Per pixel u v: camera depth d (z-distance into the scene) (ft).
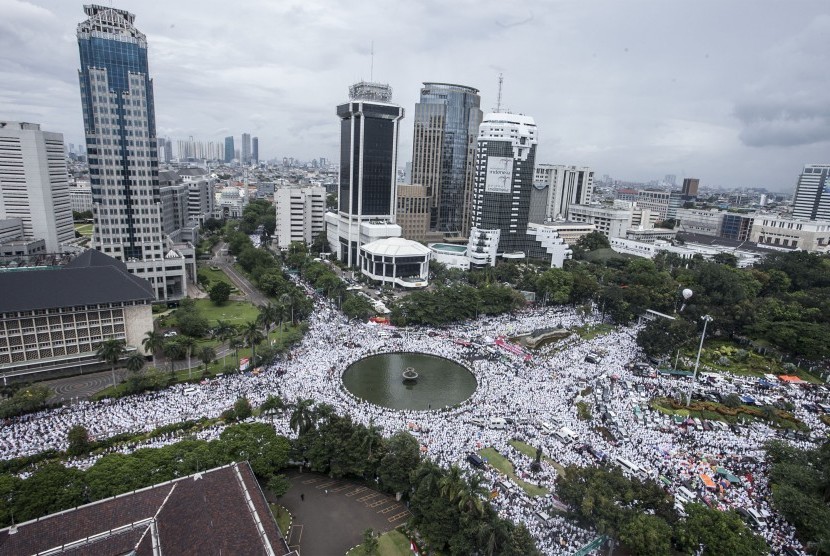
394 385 595.06
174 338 643.45
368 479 403.13
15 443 409.90
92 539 269.64
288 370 590.55
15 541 265.75
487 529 304.30
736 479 407.44
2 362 545.85
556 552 322.34
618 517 327.47
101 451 409.49
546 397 545.44
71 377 572.92
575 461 425.69
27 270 584.40
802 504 352.08
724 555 310.86
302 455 404.57
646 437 465.88
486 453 437.58
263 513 306.55
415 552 331.36
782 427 508.94
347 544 337.52
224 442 379.76
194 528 279.49
